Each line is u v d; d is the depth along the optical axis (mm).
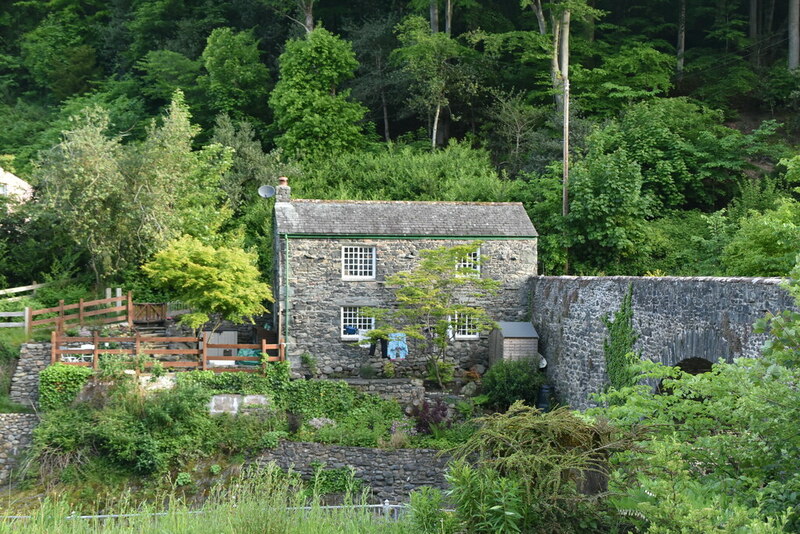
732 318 15406
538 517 8211
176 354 26156
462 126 45156
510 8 47062
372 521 11047
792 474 8469
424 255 26203
